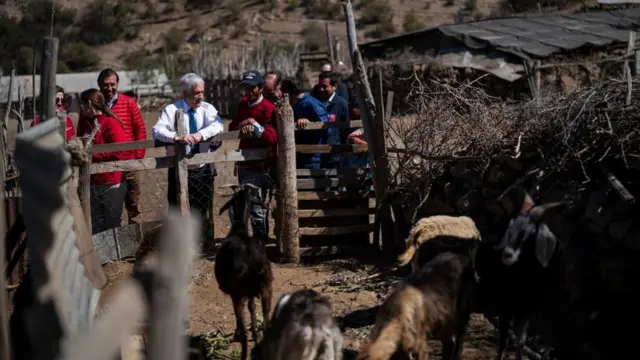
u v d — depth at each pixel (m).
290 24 47.06
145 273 1.51
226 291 6.16
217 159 8.91
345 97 10.78
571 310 6.26
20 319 3.45
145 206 11.55
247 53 34.12
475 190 8.16
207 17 49.31
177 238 1.52
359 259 9.14
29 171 2.51
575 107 7.11
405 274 8.38
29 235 2.54
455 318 5.45
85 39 45.72
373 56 25.52
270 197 9.23
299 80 26.56
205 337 6.72
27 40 22.17
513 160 7.71
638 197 6.40
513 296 5.71
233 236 6.28
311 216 9.26
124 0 49.56
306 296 5.05
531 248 5.65
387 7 46.84
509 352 6.31
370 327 6.93
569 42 21.89
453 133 8.48
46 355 2.39
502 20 24.92
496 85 21.03
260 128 8.94
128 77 33.38
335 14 47.75
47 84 4.21
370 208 9.49
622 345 5.97
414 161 9.03
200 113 9.02
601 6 31.89
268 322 5.84
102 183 8.76
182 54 43.59
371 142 9.10
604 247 6.44
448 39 23.42
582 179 6.96
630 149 6.58
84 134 8.89
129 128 9.19
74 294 2.89
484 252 5.82
